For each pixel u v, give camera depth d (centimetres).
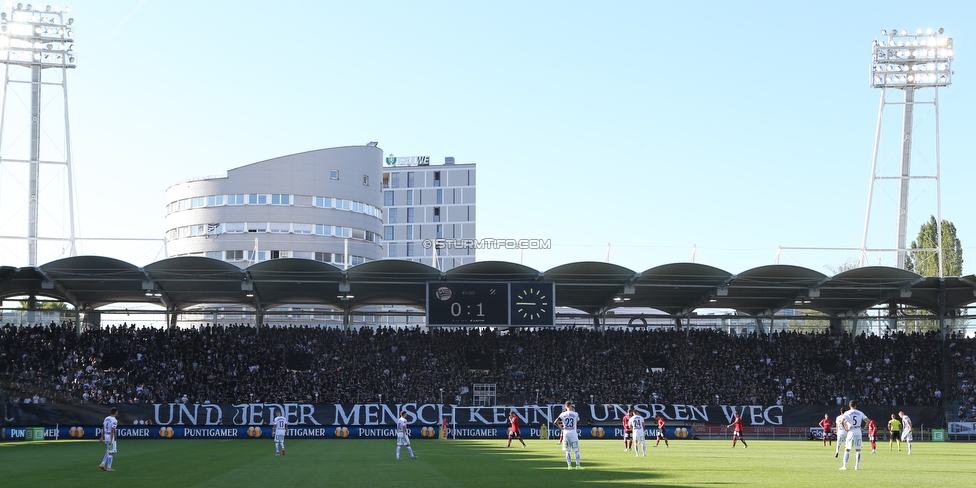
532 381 7744
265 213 13450
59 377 7100
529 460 3881
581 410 7156
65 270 6600
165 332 7838
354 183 14162
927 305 8156
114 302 8188
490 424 6981
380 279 7238
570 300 8231
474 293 7162
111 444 3384
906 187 8781
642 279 7269
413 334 8200
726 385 7781
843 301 8062
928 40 8694
